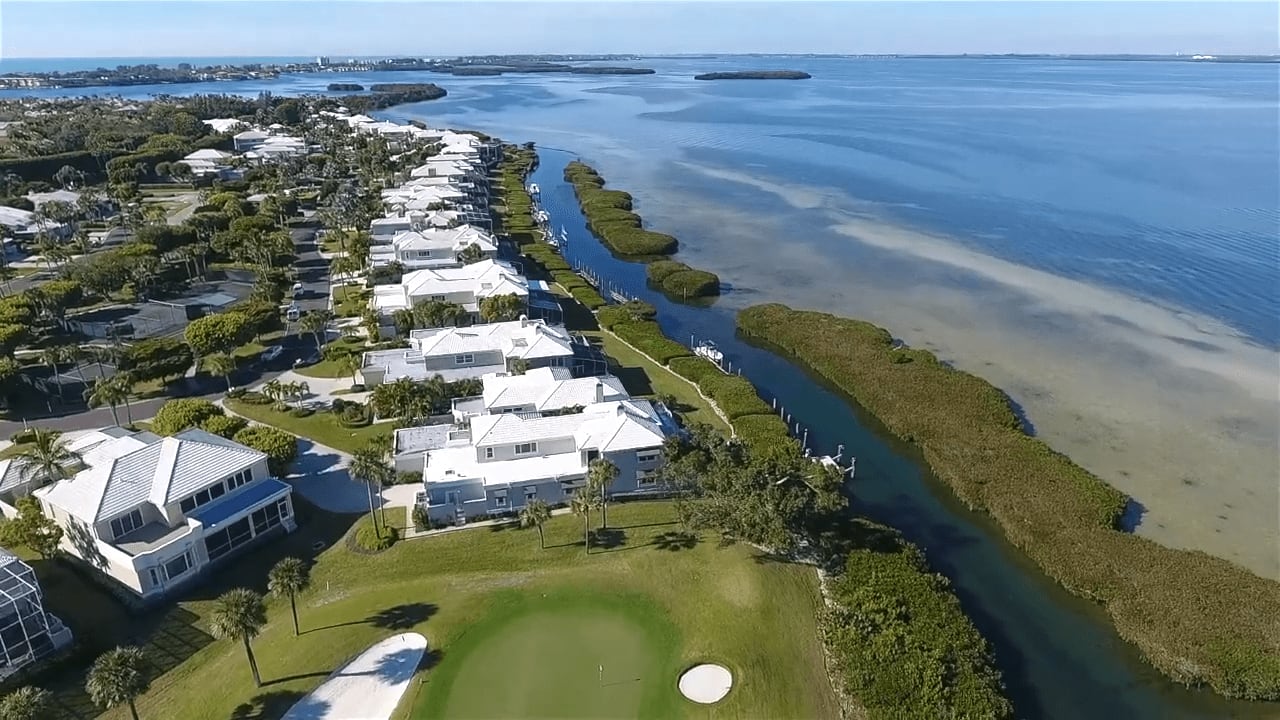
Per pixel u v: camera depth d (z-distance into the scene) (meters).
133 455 69.81
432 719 53.47
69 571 68.19
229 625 52.44
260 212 193.38
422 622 62.34
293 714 53.91
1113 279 148.38
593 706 54.56
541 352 102.38
